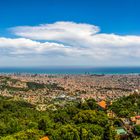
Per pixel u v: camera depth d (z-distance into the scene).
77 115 109.06
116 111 137.12
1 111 172.38
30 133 94.25
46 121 105.12
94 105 140.38
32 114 153.12
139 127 107.25
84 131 92.31
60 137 91.25
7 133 109.06
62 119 113.44
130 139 103.50
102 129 96.56
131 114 128.62
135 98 161.00
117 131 105.81
